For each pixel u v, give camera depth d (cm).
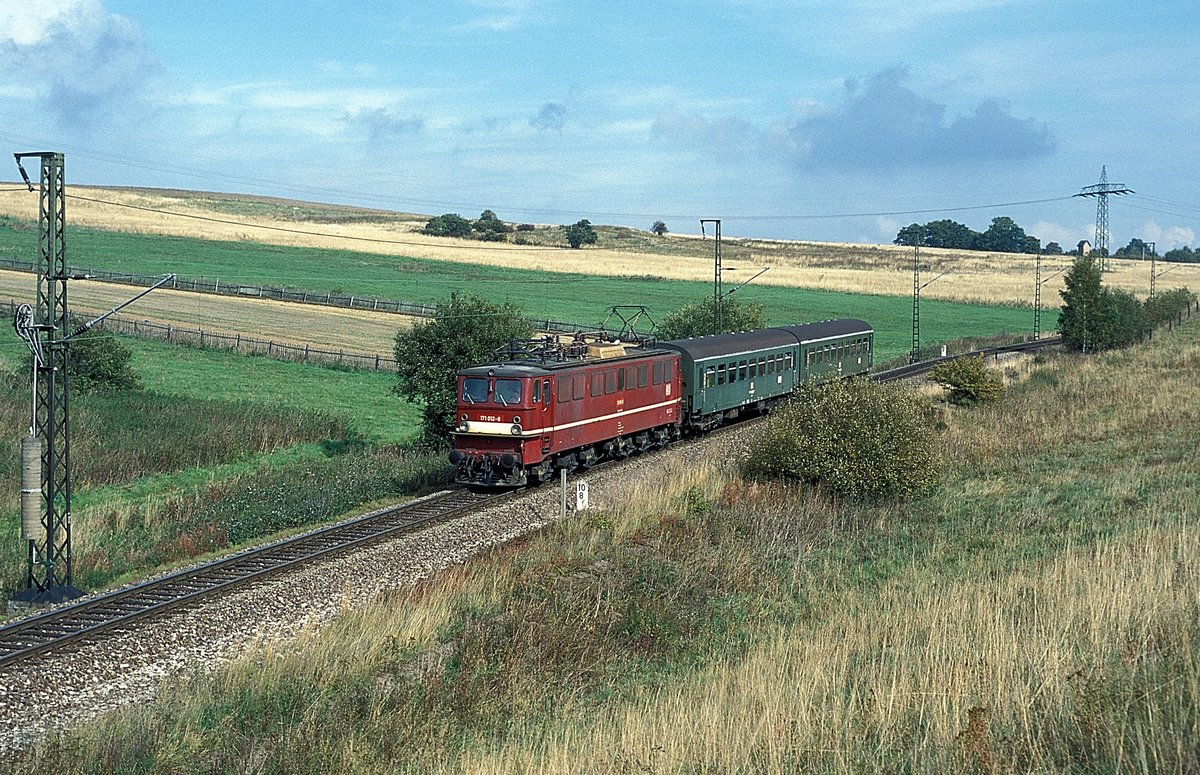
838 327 5475
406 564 2295
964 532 2617
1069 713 1159
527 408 2900
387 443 4169
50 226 2295
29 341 2266
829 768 1181
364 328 7594
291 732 1434
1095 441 3850
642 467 3297
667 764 1227
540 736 1449
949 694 1334
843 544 2594
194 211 18075
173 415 4138
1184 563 1817
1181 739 1041
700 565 2347
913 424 3023
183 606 1980
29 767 1320
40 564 2214
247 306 8400
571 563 2311
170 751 1381
